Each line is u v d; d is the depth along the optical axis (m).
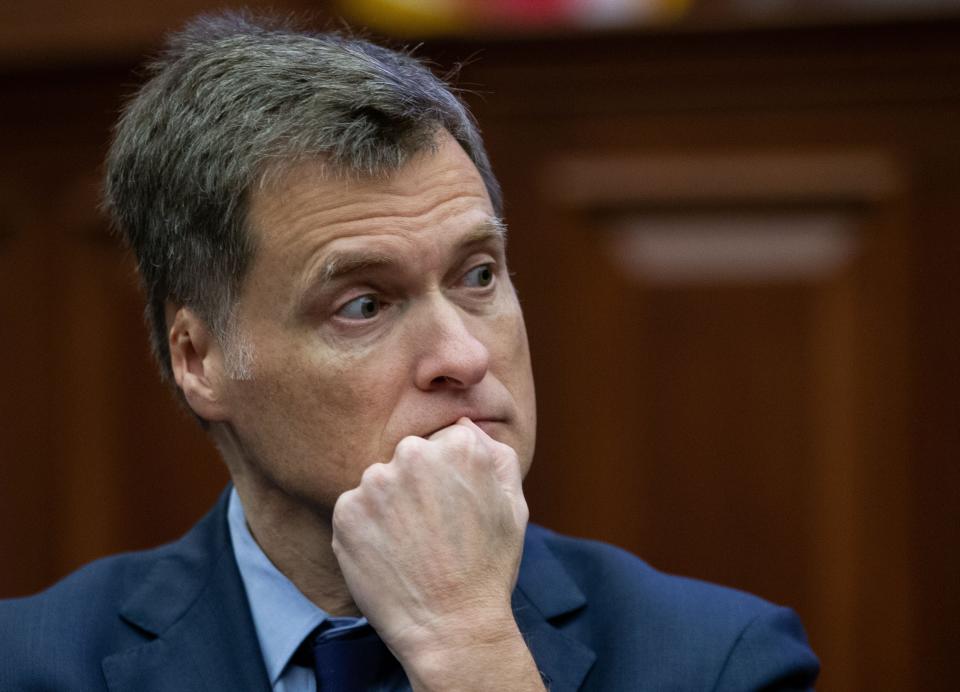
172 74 6.55
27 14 10.99
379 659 6.50
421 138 6.14
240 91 6.23
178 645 6.69
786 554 10.37
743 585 10.40
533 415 6.52
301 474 6.25
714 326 10.55
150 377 11.12
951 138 10.30
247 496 6.78
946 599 10.13
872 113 10.39
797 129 10.48
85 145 11.19
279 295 6.14
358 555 6.00
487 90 10.67
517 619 6.81
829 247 10.46
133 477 11.09
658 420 10.55
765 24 10.33
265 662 6.69
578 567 7.25
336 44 6.46
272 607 6.74
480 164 6.68
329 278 6.04
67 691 6.57
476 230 6.21
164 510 11.05
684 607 6.89
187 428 11.05
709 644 6.67
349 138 6.00
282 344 6.17
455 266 6.25
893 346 10.33
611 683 6.60
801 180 10.46
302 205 6.07
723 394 10.51
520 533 6.13
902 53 10.30
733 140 10.53
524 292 10.69
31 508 11.16
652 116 10.60
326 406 6.14
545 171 10.69
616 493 10.54
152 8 10.83
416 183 6.12
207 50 6.46
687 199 10.57
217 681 6.56
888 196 10.37
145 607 6.88
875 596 10.22
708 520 10.47
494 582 5.95
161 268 6.65
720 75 10.50
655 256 10.62
